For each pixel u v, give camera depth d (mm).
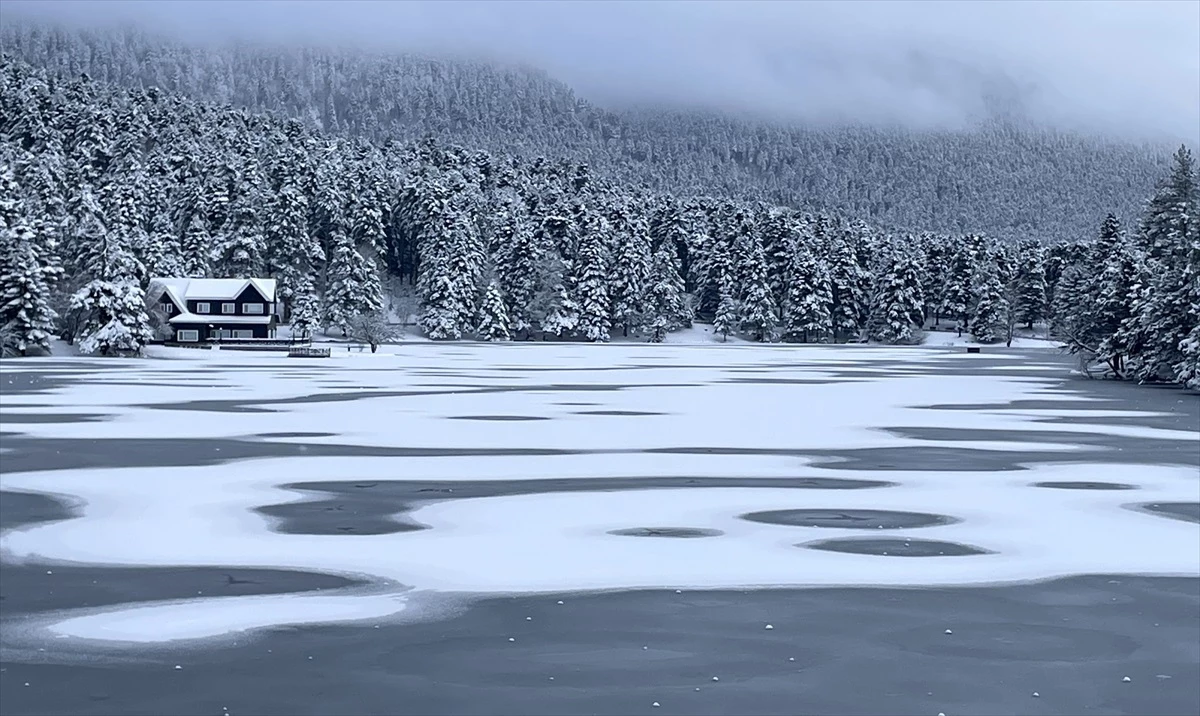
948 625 18547
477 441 39844
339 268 152875
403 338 160375
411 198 187125
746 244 190000
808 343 174375
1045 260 193875
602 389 64875
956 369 94938
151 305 133000
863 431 44312
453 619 18641
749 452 37688
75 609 18969
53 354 105500
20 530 24609
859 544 23922
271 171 187250
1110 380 83500
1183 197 90000
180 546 23266
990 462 35875
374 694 15391
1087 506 28297
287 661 16625
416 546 23422
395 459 35281
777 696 15484
